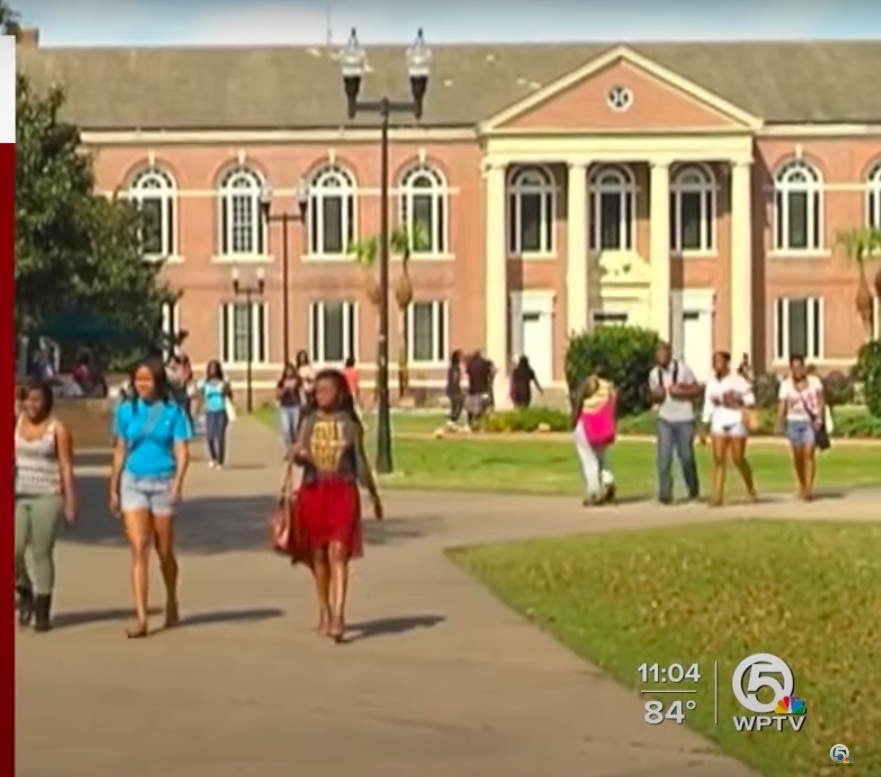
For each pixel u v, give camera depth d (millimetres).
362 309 81312
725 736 11422
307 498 15312
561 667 13859
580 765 10656
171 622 15969
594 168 80438
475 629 15758
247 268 81312
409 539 23281
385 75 82500
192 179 81188
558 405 71562
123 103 81625
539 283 80500
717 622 16000
